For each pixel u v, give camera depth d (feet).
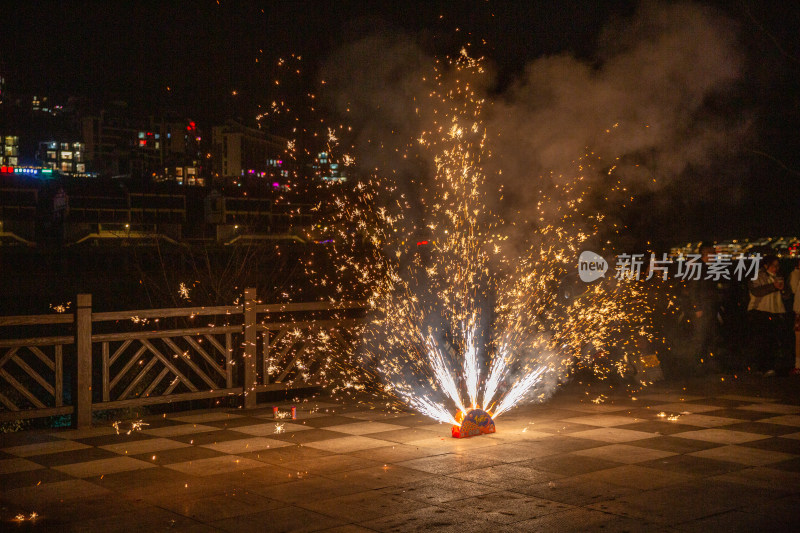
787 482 16.24
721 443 20.31
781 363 36.47
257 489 16.15
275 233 43.45
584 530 13.12
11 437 22.43
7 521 14.07
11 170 251.80
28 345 23.48
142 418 25.73
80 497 15.70
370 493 15.67
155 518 14.17
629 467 17.65
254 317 28.30
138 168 546.26
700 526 13.28
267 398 31.89
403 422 24.23
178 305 36.47
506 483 16.31
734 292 38.47
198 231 197.77
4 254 124.16
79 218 216.95
